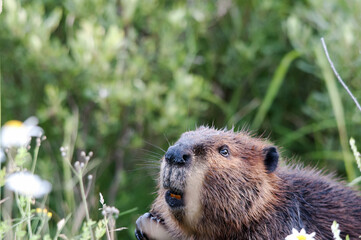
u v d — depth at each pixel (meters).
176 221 6.82
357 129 10.38
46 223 7.14
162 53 10.33
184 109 10.20
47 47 9.63
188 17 10.71
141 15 10.68
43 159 9.57
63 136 9.86
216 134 6.97
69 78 9.89
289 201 7.09
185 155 6.50
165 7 11.21
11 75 10.42
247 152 6.97
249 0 11.24
